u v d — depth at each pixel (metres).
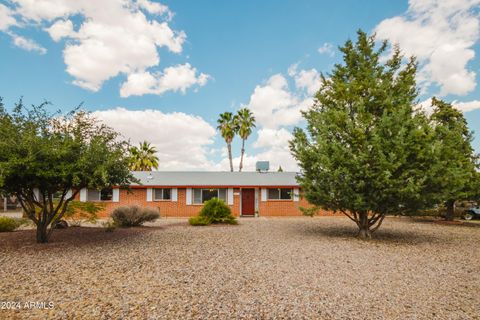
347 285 5.64
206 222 16.42
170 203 22.91
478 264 7.64
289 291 5.23
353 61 13.32
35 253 8.27
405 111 10.84
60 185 9.72
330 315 4.25
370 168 10.57
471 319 4.23
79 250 8.74
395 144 10.32
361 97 12.05
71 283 5.61
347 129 11.44
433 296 5.14
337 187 11.34
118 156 9.64
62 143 8.87
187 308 4.43
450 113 20.16
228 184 23.20
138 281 5.76
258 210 23.66
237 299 4.81
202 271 6.53
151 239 10.95
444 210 22.00
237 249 9.16
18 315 4.16
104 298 4.82
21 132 8.53
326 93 13.23
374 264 7.42
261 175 26.56
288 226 16.34
